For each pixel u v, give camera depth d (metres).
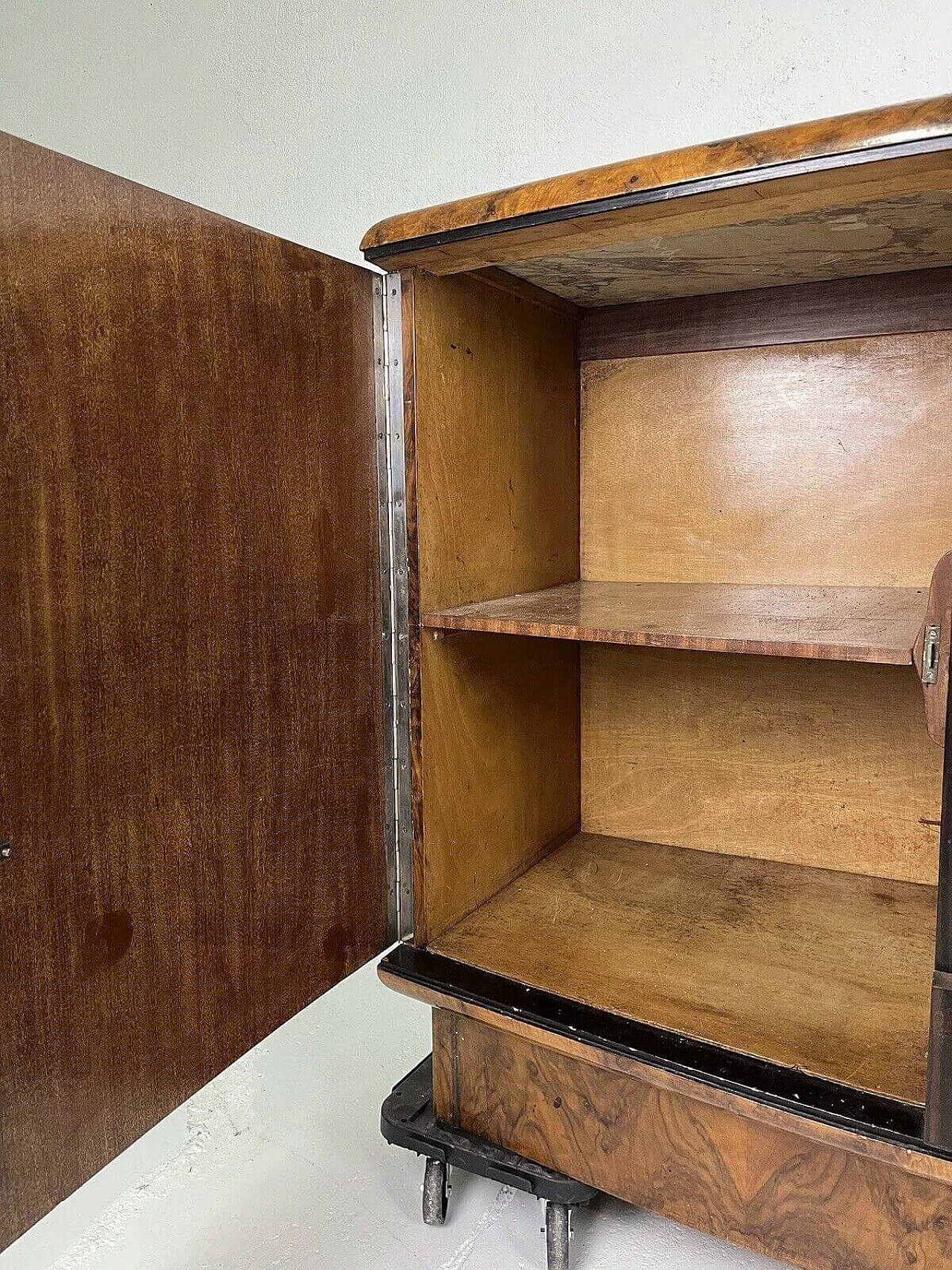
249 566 1.06
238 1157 1.63
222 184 2.14
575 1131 1.27
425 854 1.31
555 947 1.33
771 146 0.90
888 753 1.48
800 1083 1.05
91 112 2.32
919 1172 0.96
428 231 1.10
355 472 1.21
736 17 1.56
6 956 0.83
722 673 1.58
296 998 1.18
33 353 0.81
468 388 1.31
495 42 1.77
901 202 0.99
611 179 0.98
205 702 1.01
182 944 1.01
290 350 1.09
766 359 1.47
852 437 1.42
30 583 0.82
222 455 1.01
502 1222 1.46
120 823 0.93
